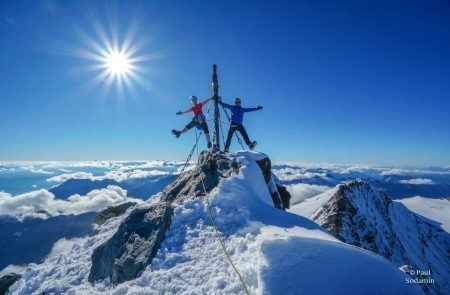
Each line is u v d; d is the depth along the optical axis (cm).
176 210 970
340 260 613
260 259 596
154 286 643
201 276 646
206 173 1252
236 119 1397
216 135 1423
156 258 752
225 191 1051
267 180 1367
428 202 17375
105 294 669
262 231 776
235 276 612
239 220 880
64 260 1055
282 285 534
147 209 977
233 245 743
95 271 848
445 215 14362
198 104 1398
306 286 535
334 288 538
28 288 913
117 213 2058
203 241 802
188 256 741
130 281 687
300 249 626
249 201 1026
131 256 777
